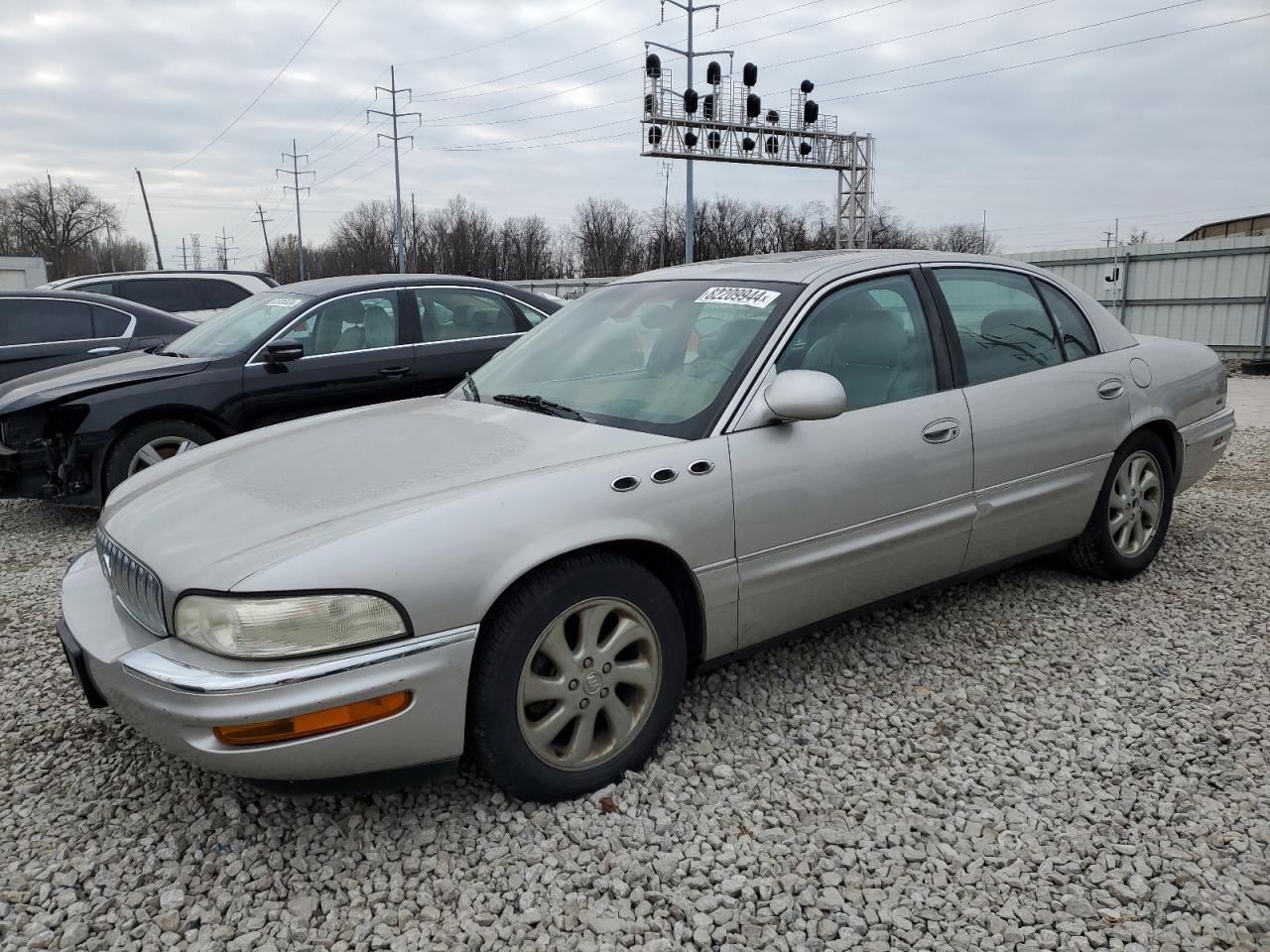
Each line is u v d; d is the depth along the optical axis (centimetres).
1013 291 409
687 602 305
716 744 311
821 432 321
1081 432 406
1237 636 392
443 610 246
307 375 655
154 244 7231
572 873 247
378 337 686
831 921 228
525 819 269
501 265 7269
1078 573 460
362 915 234
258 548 246
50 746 323
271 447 329
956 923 228
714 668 319
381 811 275
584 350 368
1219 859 249
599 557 274
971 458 363
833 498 322
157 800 286
